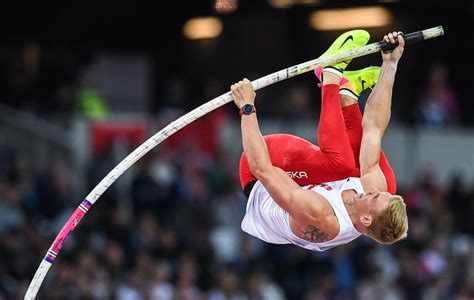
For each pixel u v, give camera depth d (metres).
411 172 42.44
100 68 46.09
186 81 48.94
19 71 43.38
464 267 34.06
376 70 16.69
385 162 16.38
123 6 48.03
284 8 49.66
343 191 15.67
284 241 16.45
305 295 32.97
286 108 41.97
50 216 33.03
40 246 30.36
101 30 48.22
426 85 47.31
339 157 15.75
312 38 49.59
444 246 35.81
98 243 31.78
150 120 39.03
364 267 33.44
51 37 44.25
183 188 34.81
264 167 15.34
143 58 47.50
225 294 31.55
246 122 15.56
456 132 43.06
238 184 36.44
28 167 35.69
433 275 34.38
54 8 45.94
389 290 32.97
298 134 41.34
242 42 50.00
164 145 38.19
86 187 34.34
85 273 29.36
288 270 33.53
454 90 50.66
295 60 49.66
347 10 48.84
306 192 15.36
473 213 37.91
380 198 15.30
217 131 39.25
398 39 16.00
